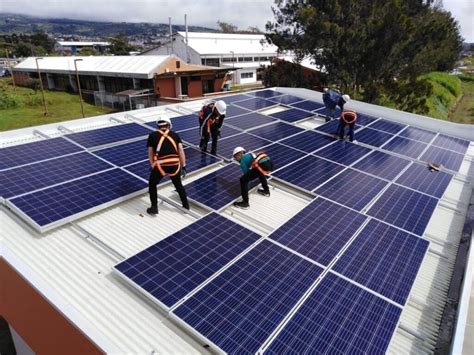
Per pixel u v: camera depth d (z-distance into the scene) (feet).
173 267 17.78
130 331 15.40
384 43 88.17
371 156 37.14
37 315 17.13
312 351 13.82
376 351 14.08
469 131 51.75
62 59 179.93
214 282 16.93
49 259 19.15
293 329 14.71
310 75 109.50
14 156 28.30
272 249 19.86
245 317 15.08
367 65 92.27
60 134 36.86
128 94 126.21
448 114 140.26
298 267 18.56
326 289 17.20
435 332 17.85
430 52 99.14
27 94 148.15
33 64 185.68
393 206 26.73
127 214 23.84
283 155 34.19
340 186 29.01
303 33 102.83
